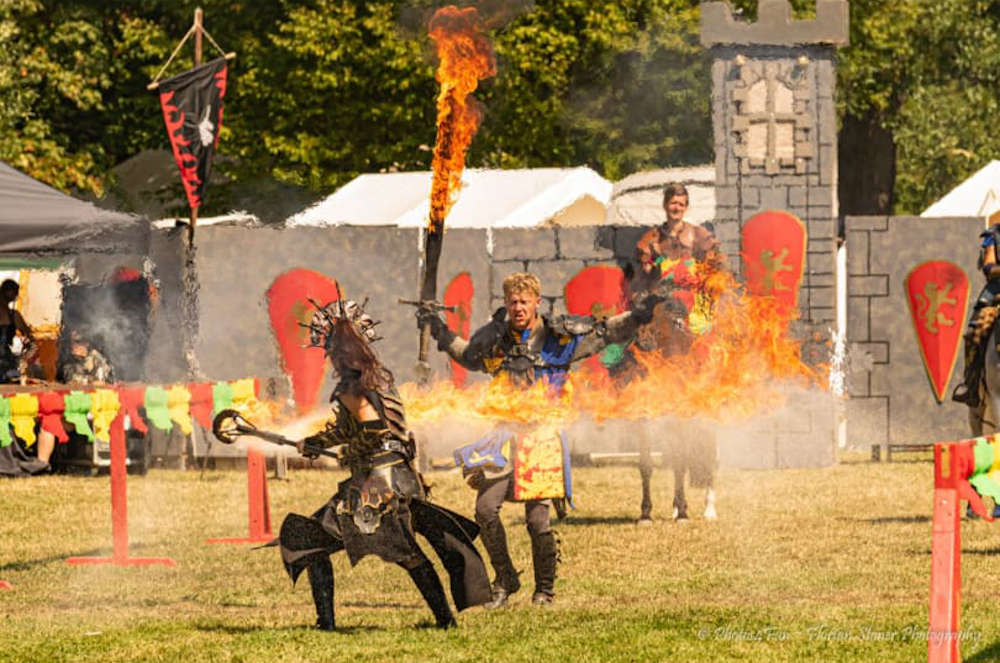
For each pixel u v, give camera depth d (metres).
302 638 21.38
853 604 23.67
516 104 85.00
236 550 30.84
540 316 23.58
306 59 88.19
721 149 48.28
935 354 49.22
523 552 29.95
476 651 20.31
